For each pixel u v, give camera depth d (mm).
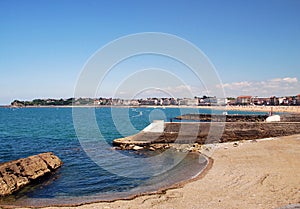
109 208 9758
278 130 31031
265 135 28469
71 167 17594
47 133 42562
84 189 12992
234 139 26328
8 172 13328
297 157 16969
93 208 9805
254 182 12102
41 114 111188
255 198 10156
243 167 14836
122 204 10102
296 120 43656
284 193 10578
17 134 41531
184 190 11414
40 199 11578
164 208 9562
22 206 10469
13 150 26297
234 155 18297
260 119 48719
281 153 18312
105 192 12453
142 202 10250
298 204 8625
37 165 15398
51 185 13680
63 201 11195
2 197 11891
